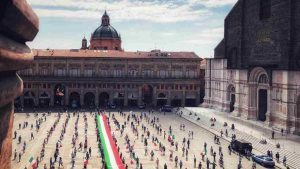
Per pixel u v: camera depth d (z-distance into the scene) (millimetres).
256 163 61875
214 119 97688
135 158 62281
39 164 58062
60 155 63875
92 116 110250
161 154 66375
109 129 88062
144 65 134625
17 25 5898
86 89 131750
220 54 119438
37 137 78500
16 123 94875
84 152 66125
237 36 106000
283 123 82000
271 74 86688
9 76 6430
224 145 75375
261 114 94938
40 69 129875
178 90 135000
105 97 135500
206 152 68688
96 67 132750
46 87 129500
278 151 67062
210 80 124812
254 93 96438
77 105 133375
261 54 92562
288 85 80188
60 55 130375
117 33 166500
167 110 124375
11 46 5855
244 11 101688
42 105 129625
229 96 113125
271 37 87625
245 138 78438
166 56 136250
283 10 82562
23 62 6496
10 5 5285
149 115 114812
